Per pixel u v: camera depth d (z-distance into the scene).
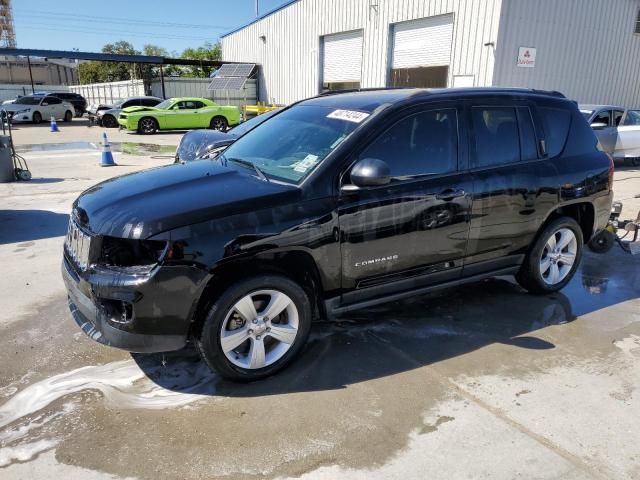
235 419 2.93
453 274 4.01
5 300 4.51
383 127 3.54
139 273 2.89
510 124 4.20
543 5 15.70
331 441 2.75
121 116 23.66
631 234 7.09
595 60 17.64
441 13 16.83
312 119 3.95
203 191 3.23
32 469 2.53
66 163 13.19
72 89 46.50
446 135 3.82
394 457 2.64
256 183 3.37
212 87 29.14
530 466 2.60
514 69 15.75
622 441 2.80
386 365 3.54
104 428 2.84
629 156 13.23
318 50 23.77
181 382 3.30
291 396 3.16
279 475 2.51
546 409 3.06
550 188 4.31
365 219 3.40
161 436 2.77
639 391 3.27
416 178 3.64
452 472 2.54
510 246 4.27
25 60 68.38
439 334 4.00
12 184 10.10
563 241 4.69
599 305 4.62
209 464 2.57
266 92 29.36
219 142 7.06
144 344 2.96
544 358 3.66
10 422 2.88
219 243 2.96
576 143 4.64
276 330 3.30
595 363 3.60
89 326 3.17
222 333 3.11
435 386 3.29
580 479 2.52
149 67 33.06
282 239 3.12
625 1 17.69
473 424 2.91
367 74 20.86
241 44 31.41
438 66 17.41
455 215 3.79
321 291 3.46
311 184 3.28
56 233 6.64
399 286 3.74
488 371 3.48
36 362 3.51
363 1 20.34
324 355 3.66
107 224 3.01
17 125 28.89
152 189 3.33
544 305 4.59
